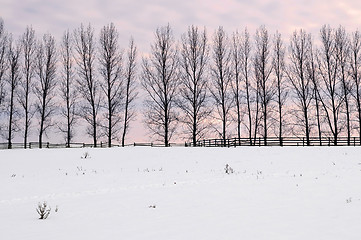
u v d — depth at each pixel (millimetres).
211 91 44500
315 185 14586
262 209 10656
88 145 44188
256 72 45719
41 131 43188
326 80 44500
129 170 22125
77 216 10352
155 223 9328
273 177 17406
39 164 25688
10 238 8227
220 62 44938
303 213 10023
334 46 44375
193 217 9898
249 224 8992
